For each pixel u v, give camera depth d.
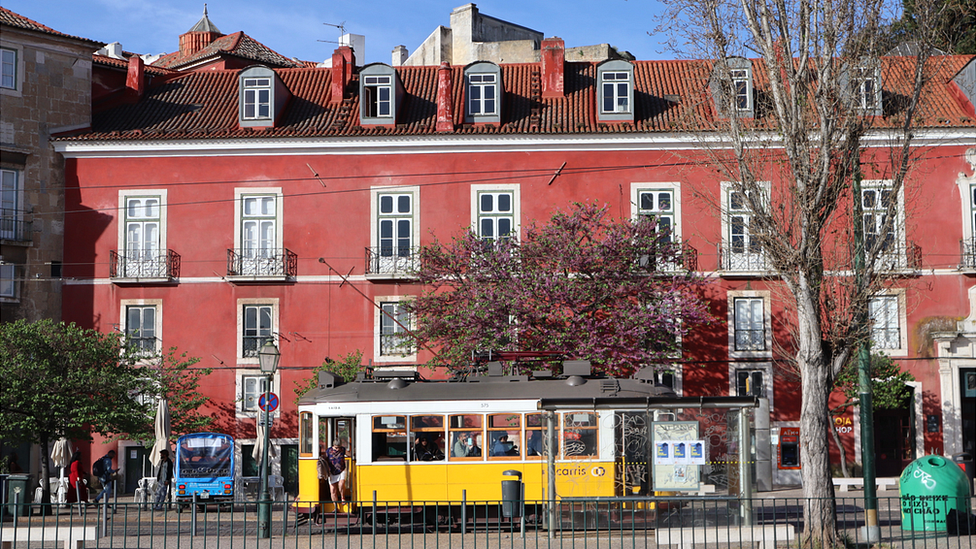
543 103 31.31
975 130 28.72
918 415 28.77
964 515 16.50
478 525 18.39
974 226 28.91
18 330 25.03
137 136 30.27
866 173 18.92
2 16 30.28
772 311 29.19
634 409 16.02
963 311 28.75
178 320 30.20
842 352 15.09
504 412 18.58
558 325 25.05
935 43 15.45
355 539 16.52
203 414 29.83
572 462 17.89
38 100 30.41
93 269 30.34
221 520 20.55
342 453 19.00
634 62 33.03
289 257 30.19
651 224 26.70
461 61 44.88
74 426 24.98
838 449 29.39
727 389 29.08
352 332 29.92
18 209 29.80
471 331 25.06
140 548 15.20
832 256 15.77
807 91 15.19
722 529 14.27
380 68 30.80
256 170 30.47
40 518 18.30
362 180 30.31
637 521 16.25
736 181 15.86
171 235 30.44
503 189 29.97
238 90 32.31
